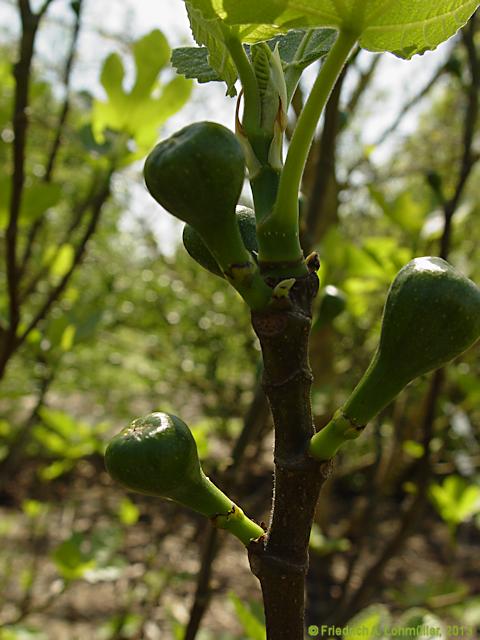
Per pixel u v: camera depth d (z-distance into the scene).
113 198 1.08
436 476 1.15
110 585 1.07
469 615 0.73
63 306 0.93
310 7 0.19
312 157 0.74
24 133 0.45
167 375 1.47
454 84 1.07
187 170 0.18
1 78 0.66
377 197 0.64
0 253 0.90
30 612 0.75
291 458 0.20
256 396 0.47
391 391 0.20
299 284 0.20
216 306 1.41
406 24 0.19
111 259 1.34
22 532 1.28
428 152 1.27
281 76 0.21
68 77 0.58
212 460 1.14
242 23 0.19
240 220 0.23
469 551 1.31
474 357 1.00
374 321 0.94
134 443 0.21
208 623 0.99
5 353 0.48
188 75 0.24
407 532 0.63
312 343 0.81
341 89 0.55
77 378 1.33
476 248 1.11
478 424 1.18
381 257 0.64
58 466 0.93
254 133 0.20
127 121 0.51
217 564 1.19
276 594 0.21
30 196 0.46
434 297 0.19
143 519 1.35
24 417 1.50
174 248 1.44
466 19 0.19
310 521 0.21
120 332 1.48
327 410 0.78
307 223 0.56
